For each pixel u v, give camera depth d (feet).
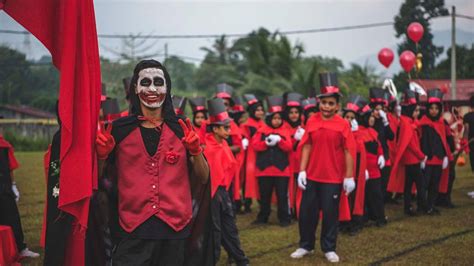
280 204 29.73
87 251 12.44
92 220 12.65
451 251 23.16
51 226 12.50
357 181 26.68
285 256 22.88
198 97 30.94
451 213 32.89
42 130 107.14
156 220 12.46
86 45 12.08
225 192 21.08
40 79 130.72
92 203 12.66
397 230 27.86
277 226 29.84
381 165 29.27
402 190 32.73
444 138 33.37
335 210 22.08
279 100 30.32
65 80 11.74
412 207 35.45
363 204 27.45
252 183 31.73
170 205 12.54
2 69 89.86
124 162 12.61
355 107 28.12
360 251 23.52
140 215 12.43
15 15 12.07
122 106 103.76
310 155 22.58
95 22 12.36
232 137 31.01
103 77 124.16
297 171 30.91
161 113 13.16
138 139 12.69
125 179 12.54
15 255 19.35
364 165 26.66
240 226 29.89
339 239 26.02
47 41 12.26
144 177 12.55
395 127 33.12
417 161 31.68
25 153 88.74
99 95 12.33
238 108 35.27
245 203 34.60
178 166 12.78
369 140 28.71
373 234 26.99
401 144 31.78
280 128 30.07
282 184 29.66
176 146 12.85
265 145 29.71
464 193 40.73
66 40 11.81
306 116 32.99
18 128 107.34
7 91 125.49
